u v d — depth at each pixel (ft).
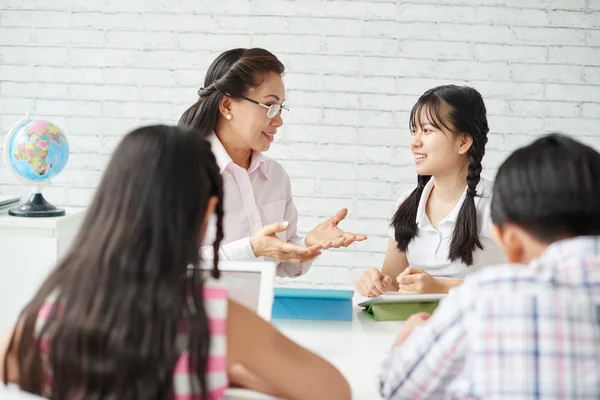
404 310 5.41
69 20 9.89
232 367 3.69
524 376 2.76
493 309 2.87
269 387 3.61
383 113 9.91
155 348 2.85
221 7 9.84
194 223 3.09
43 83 9.98
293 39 9.85
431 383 3.18
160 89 9.95
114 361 2.83
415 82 9.88
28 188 10.09
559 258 2.92
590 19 9.80
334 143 9.93
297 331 5.04
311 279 10.02
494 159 10.00
